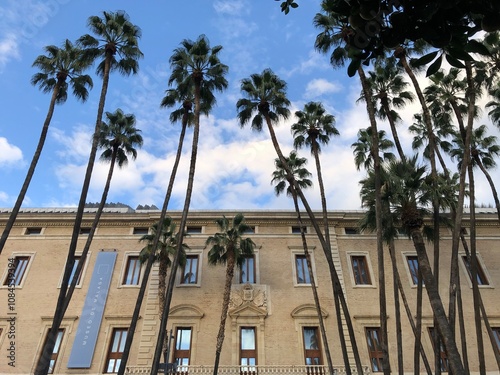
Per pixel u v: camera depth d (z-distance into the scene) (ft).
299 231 111.65
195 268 103.81
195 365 83.76
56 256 105.60
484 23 9.45
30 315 95.35
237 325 92.89
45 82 87.25
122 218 112.06
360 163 98.94
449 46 9.88
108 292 98.63
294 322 93.86
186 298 97.30
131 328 61.00
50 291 99.45
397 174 69.82
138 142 97.86
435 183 69.82
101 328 93.04
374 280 101.86
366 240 109.50
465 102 87.30
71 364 87.04
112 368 88.12
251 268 103.76
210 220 112.57
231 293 97.50
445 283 101.71
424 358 69.72
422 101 75.25
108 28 82.43
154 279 100.89
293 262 104.32
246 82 94.48
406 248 107.34
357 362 62.95
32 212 111.86
